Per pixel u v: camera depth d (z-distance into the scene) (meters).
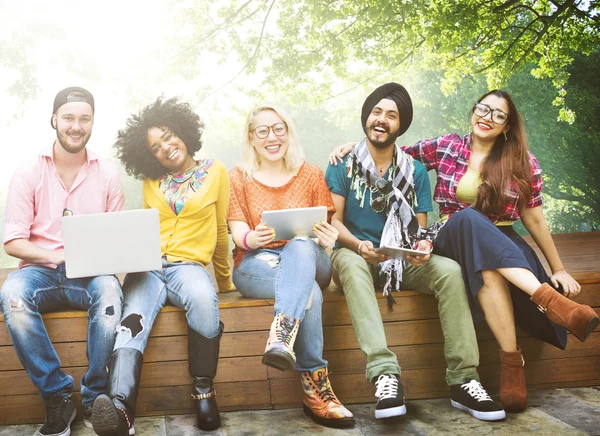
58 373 2.49
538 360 2.89
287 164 2.90
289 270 2.49
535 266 2.77
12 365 2.63
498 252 2.57
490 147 2.97
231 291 3.08
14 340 2.43
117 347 2.39
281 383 2.74
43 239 2.65
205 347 2.52
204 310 2.51
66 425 2.46
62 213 2.67
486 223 2.62
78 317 2.62
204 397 2.51
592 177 21.30
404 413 2.41
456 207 2.98
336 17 11.64
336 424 2.49
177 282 2.57
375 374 2.49
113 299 2.47
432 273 2.68
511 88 20.67
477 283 2.60
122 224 2.43
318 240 2.62
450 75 13.11
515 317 2.77
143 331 2.45
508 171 2.84
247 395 2.73
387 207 2.91
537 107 20.67
